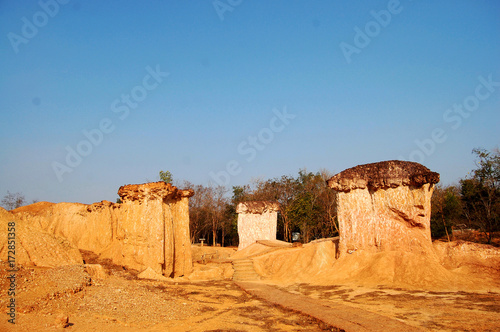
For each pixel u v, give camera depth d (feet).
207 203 215.72
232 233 224.94
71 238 110.93
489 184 120.16
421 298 60.95
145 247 88.58
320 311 56.49
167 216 93.25
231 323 51.93
